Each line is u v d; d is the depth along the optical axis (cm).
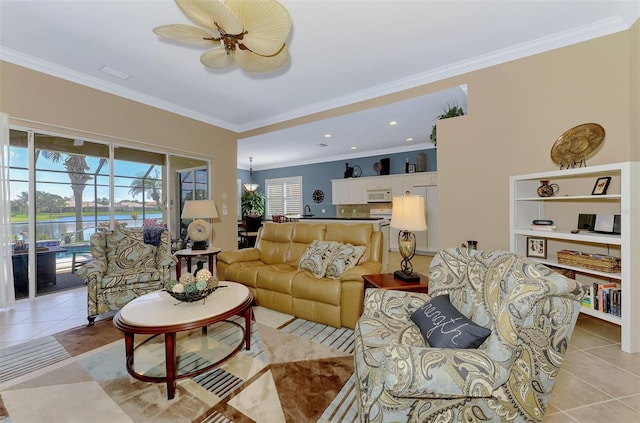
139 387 176
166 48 292
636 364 194
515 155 299
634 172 204
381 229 417
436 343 131
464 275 164
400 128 554
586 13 244
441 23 256
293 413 154
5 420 149
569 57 270
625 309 209
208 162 520
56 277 358
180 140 467
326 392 171
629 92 245
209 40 210
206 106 455
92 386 178
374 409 121
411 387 108
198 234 388
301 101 437
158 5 229
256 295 312
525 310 113
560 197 249
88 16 241
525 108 292
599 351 211
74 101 348
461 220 330
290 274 292
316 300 270
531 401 122
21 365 201
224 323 267
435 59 319
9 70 300
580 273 268
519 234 285
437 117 486
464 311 149
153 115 429
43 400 165
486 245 316
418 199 238
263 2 170
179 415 153
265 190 1008
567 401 160
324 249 307
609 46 253
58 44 284
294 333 251
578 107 267
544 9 239
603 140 245
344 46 291
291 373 190
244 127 554
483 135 317
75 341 238
